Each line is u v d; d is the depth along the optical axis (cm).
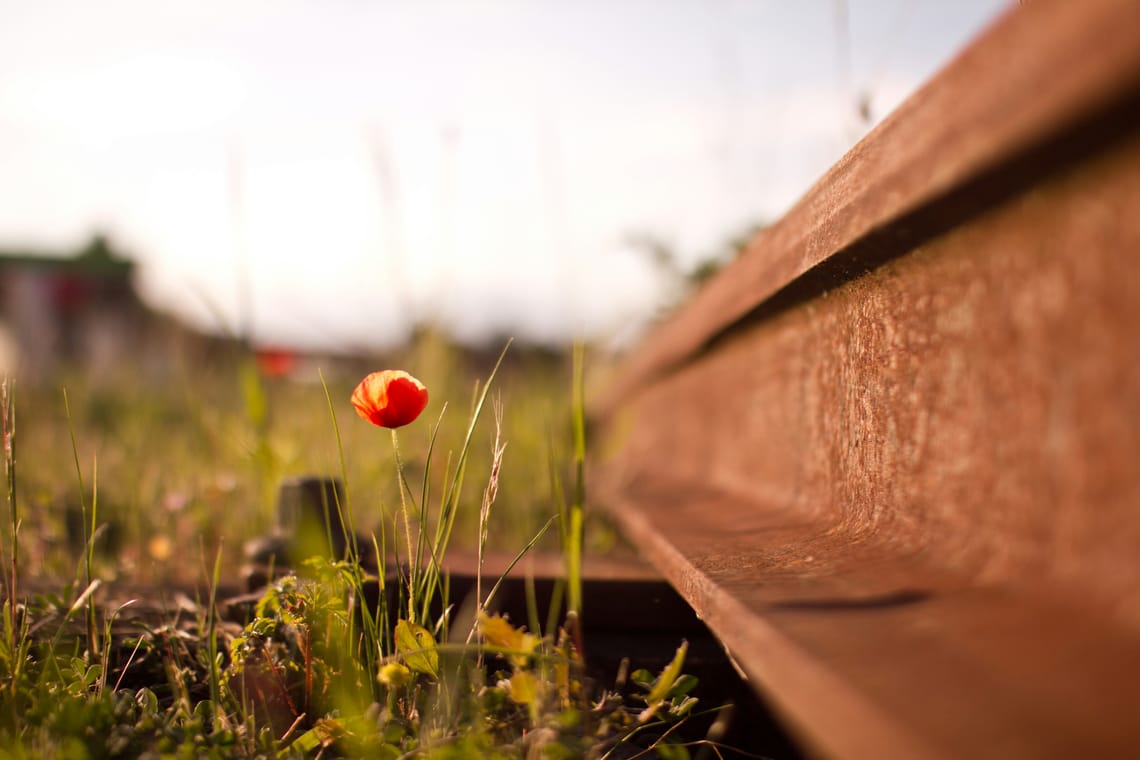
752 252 54
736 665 43
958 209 32
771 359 59
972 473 33
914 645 29
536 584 52
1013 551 31
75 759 36
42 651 46
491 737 39
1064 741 22
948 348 35
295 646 46
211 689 41
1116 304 27
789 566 39
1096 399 28
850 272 41
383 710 41
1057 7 26
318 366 47
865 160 36
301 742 40
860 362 43
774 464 58
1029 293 30
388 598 49
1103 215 27
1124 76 23
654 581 51
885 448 40
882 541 39
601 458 145
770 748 45
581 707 40
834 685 27
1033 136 27
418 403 43
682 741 43
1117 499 27
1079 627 27
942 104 30
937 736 23
